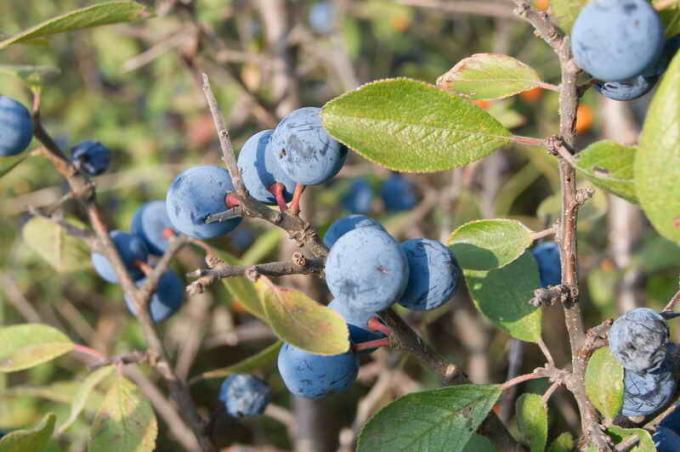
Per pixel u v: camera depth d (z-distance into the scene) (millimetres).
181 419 482
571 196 306
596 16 288
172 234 393
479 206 564
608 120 542
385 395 480
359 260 305
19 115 370
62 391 426
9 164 378
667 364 314
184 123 767
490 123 310
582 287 586
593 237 595
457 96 309
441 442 315
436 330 546
